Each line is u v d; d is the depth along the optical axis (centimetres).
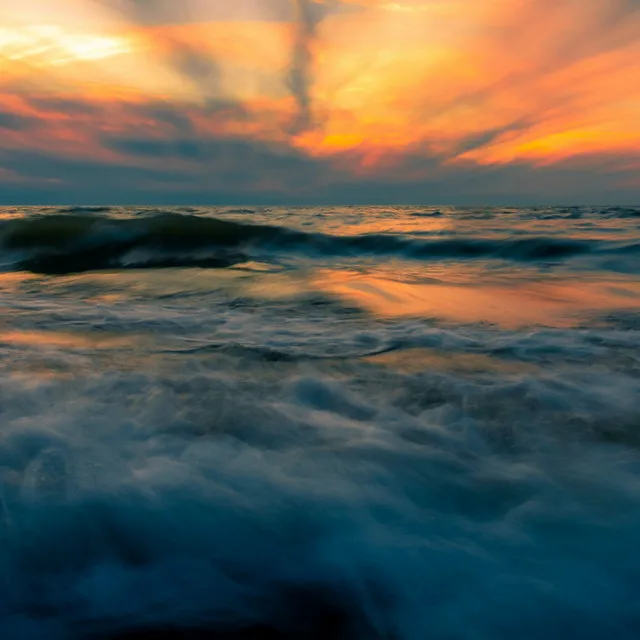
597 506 232
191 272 1002
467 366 414
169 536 215
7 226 1337
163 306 670
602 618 183
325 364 418
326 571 204
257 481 247
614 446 281
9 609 188
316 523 223
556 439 289
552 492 242
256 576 202
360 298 717
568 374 391
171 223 1401
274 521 224
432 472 257
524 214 3334
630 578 197
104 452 266
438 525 223
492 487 246
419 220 2506
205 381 371
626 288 791
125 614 188
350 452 273
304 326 555
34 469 249
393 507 233
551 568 202
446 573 201
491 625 183
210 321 578
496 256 1212
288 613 190
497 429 300
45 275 993
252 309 651
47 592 194
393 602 193
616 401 338
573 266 1048
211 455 267
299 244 1341
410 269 1028
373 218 2720
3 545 207
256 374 391
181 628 185
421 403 337
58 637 180
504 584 196
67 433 283
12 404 318
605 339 488
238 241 1345
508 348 463
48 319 576
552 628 181
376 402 339
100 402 326
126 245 1269
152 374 384
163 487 240
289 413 319
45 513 222
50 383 357
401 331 528
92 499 231
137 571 203
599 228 1808
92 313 615
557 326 554
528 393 353
